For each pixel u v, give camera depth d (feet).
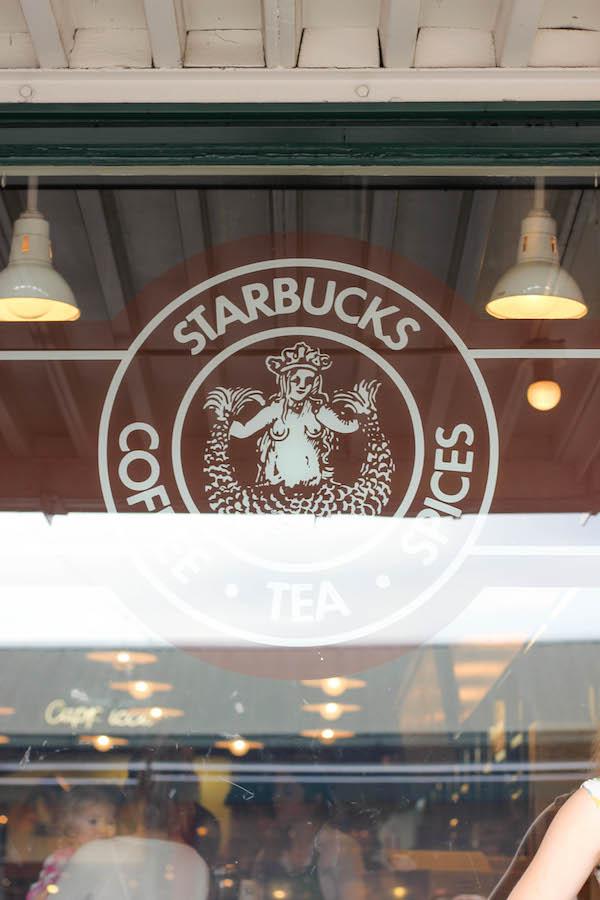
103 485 7.30
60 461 7.34
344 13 7.35
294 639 7.11
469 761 7.02
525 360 7.51
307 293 7.58
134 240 7.67
